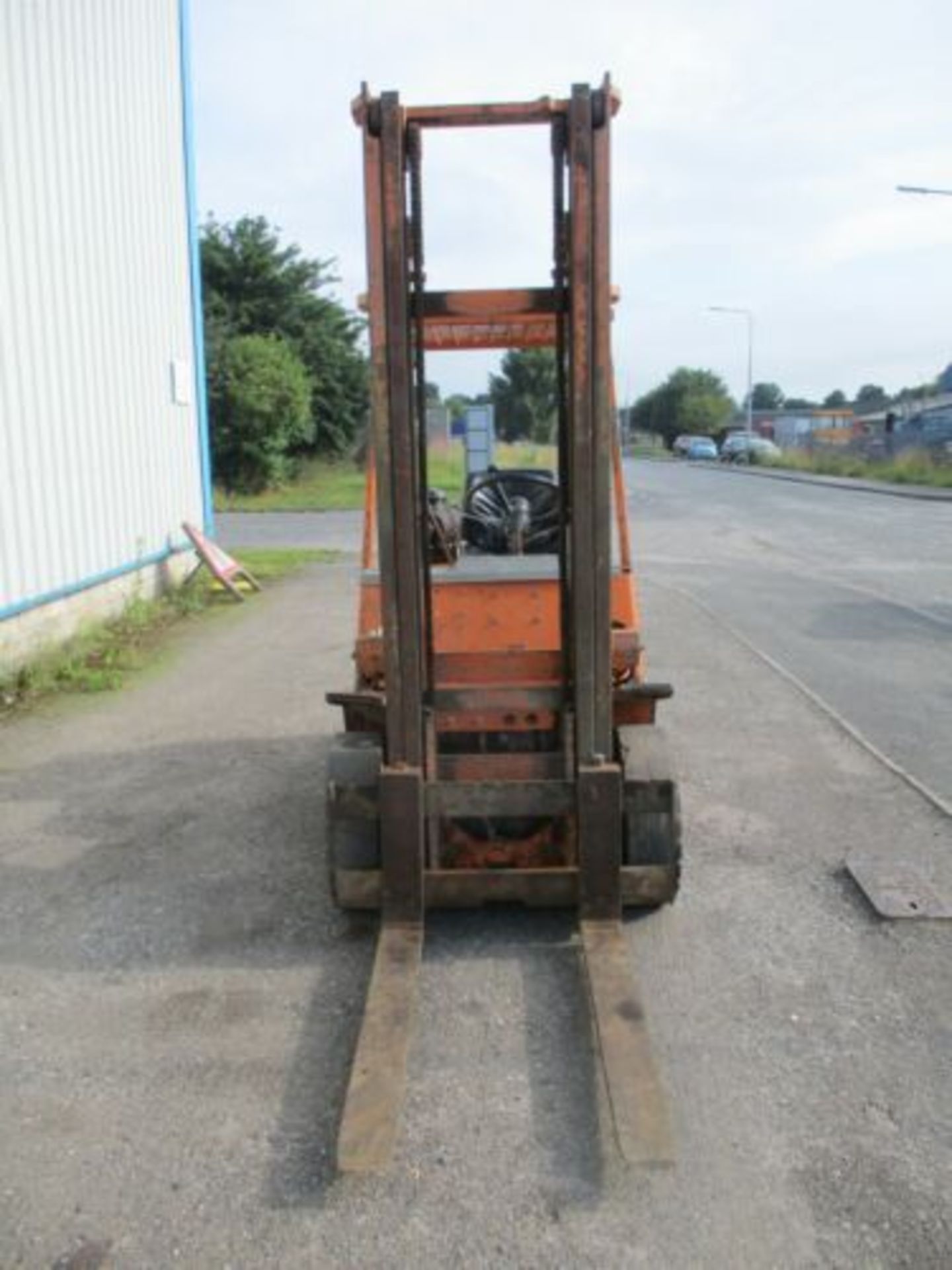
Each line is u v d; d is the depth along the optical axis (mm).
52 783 6832
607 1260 2895
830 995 4176
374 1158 3135
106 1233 3021
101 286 11750
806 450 56344
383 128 3963
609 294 4113
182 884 5293
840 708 8297
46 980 4402
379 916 4883
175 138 14164
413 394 4281
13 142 9883
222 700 8797
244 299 37438
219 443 32625
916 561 17703
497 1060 3781
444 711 4770
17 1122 3504
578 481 4273
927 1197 3105
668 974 4336
